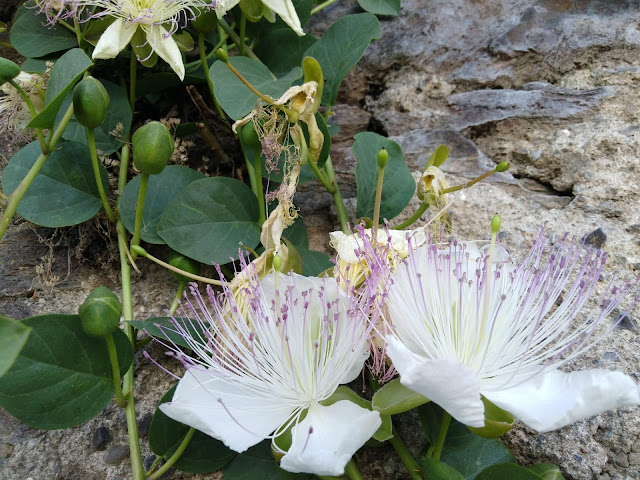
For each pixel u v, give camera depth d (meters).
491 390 0.11
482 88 0.20
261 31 0.18
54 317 0.12
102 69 0.18
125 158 0.16
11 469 0.14
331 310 0.12
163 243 0.15
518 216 0.17
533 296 0.11
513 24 0.20
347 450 0.10
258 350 0.12
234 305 0.12
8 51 0.20
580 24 0.19
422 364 0.09
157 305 0.16
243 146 0.17
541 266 0.16
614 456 0.13
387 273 0.12
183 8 0.15
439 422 0.12
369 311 0.12
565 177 0.17
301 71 0.16
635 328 0.14
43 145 0.13
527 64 0.19
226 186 0.15
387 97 0.20
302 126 0.15
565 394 0.11
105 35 0.14
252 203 0.16
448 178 0.18
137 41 0.15
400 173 0.16
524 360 0.11
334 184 0.17
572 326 0.14
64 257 0.17
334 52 0.17
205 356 0.12
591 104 0.18
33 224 0.17
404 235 0.13
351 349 0.11
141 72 0.18
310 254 0.16
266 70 0.15
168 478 0.14
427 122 0.19
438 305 0.12
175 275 0.15
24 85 0.16
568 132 0.18
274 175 0.16
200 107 0.18
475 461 0.12
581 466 0.13
